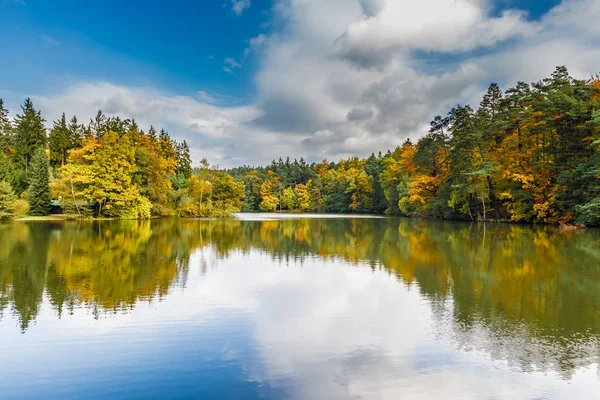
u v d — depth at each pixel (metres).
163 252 21.98
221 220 56.81
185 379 7.07
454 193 48.34
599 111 30.69
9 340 8.84
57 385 6.87
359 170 109.56
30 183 54.62
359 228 41.12
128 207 50.94
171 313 10.84
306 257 20.62
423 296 12.69
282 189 117.50
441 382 7.03
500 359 7.96
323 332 9.45
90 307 11.33
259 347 8.52
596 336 9.20
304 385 6.87
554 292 13.12
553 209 38.19
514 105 44.88
